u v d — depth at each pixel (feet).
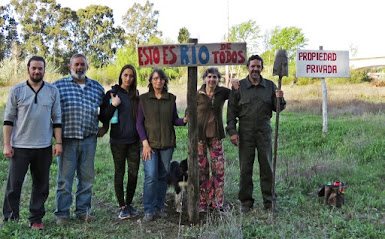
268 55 114.83
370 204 17.02
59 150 14.90
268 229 14.49
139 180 22.25
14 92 14.43
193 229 14.83
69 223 15.85
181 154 29.78
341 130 34.35
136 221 16.21
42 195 15.12
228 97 16.99
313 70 32.53
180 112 49.42
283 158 26.61
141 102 15.96
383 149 27.04
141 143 16.38
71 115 15.33
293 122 40.09
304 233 13.94
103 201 19.22
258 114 16.22
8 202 14.99
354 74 87.10
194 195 15.35
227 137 33.58
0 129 35.01
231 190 20.20
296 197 18.30
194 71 14.71
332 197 16.93
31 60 14.32
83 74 15.56
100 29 183.21
